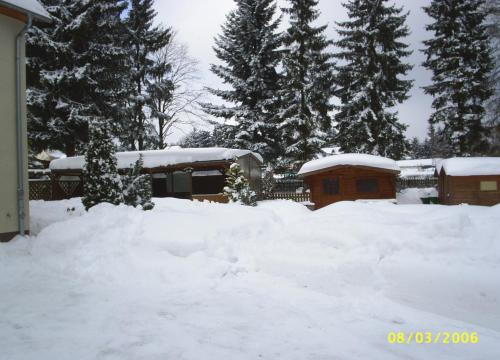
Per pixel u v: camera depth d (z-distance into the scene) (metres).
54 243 6.06
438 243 4.95
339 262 5.24
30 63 21.83
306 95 30.61
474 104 27.48
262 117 33.34
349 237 5.59
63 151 24.41
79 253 5.80
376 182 18.92
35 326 3.59
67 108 22.53
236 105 35.75
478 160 18.69
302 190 27.61
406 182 33.09
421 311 4.25
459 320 4.01
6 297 4.42
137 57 31.94
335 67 32.75
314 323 3.88
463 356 3.16
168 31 33.62
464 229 5.16
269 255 6.09
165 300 4.50
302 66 30.22
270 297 4.74
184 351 3.09
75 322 3.72
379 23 29.95
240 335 3.49
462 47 27.59
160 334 3.45
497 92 21.53
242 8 33.91
